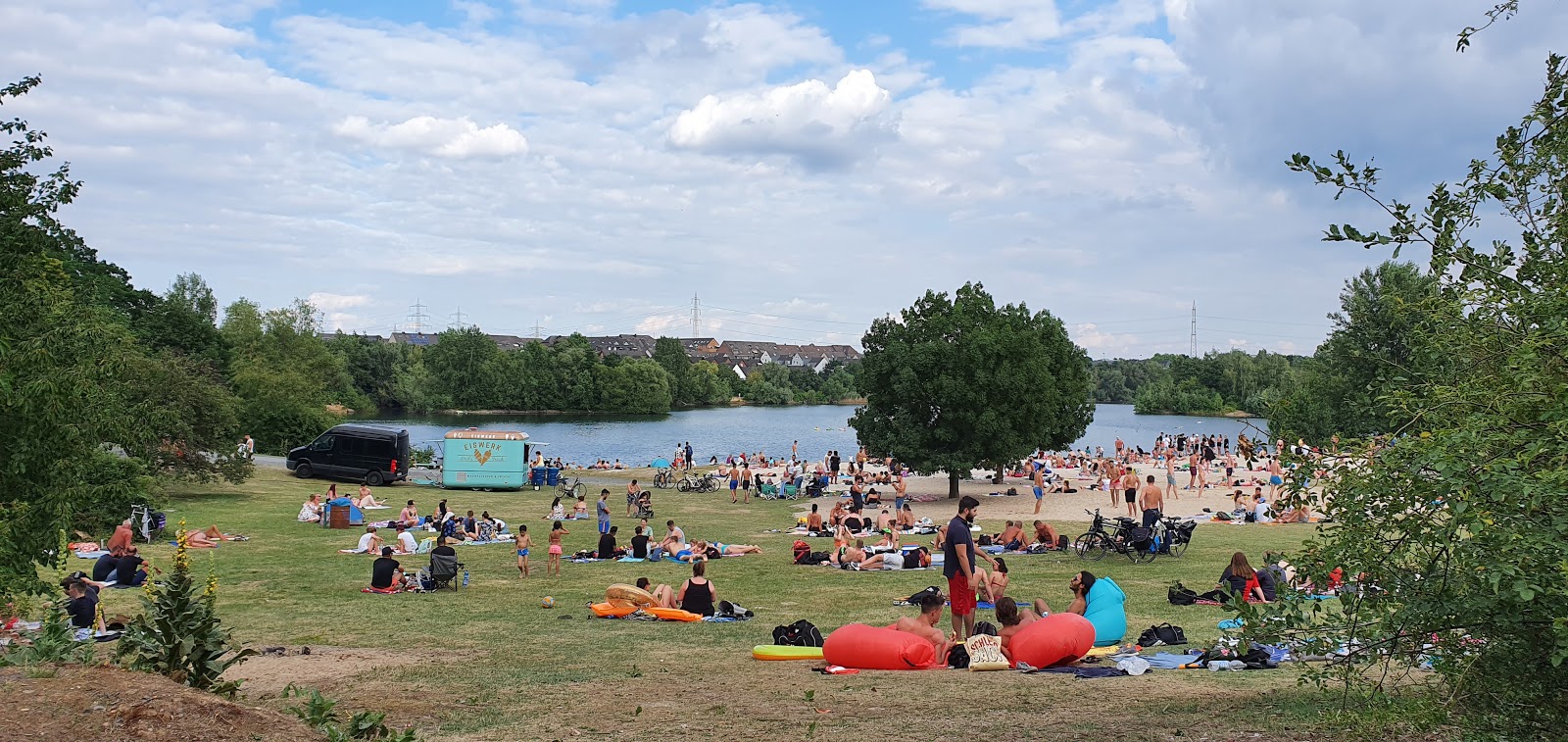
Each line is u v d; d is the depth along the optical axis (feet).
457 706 34.19
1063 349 164.35
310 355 251.80
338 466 156.25
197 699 22.95
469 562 87.71
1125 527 84.17
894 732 28.73
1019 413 134.31
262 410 213.05
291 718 24.23
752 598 67.05
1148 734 26.94
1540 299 22.49
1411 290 26.84
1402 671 33.99
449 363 439.22
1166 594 64.23
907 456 136.36
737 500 149.28
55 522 42.55
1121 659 40.22
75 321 49.26
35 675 23.90
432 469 178.70
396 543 96.58
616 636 53.21
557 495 149.79
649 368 470.80
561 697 35.63
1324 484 23.97
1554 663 19.16
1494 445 21.13
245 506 121.90
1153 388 494.59
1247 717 28.40
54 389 42.37
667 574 79.77
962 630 45.96
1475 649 23.40
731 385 611.06
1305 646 24.99
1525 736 22.85
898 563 81.76
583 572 81.15
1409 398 23.34
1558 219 23.38
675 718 31.55
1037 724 28.99
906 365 135.95
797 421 424.46
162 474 121.08
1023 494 149.59
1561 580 19.34
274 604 64.39
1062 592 66.74
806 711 32.32
